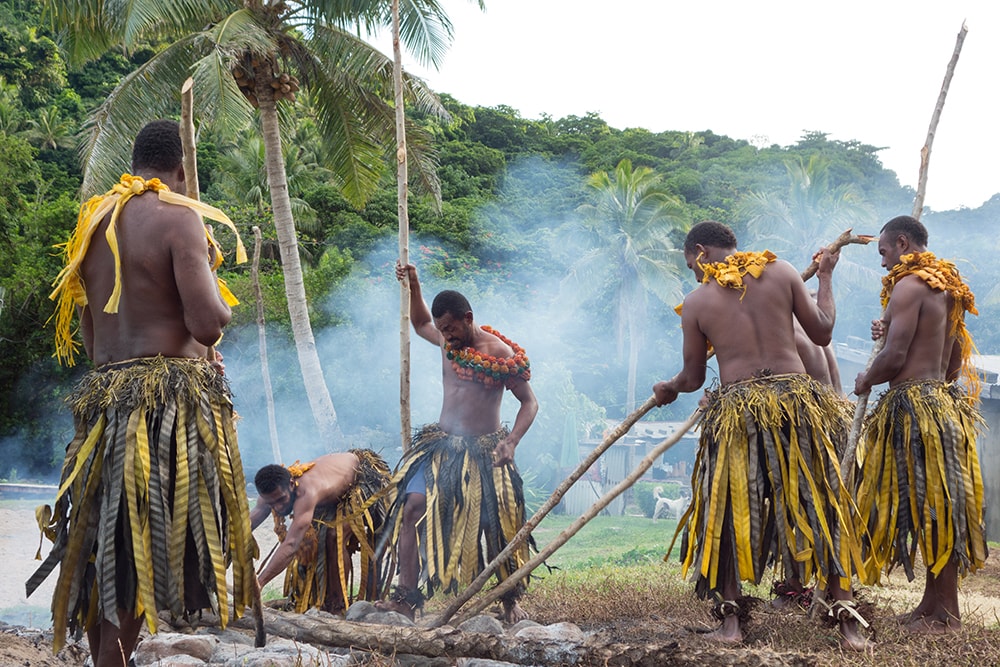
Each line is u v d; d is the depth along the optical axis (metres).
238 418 3.22
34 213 30.53
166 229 3.05
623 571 7.59
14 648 3.95
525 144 68.19
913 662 3.65
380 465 6.07
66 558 2.90
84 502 2.92
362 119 16.11
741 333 4.05
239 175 38.72
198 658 3.97
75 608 2.93
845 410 4.26
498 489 5.20
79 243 3.18
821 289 4.31
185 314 3.04
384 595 5.48
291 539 5.36
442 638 3.88
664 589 5.81
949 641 3.97
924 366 4.58
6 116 41.78
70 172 43.28
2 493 20.97
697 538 4.04
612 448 27.00
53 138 42.81
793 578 4.02
